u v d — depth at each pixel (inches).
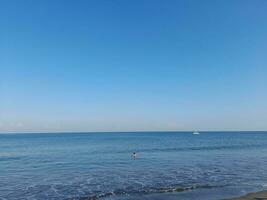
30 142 5521.7
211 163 1947.6
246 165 1836.9
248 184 1213.7
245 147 3666.3
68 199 991.0
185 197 995.3
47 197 1027.3
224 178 1355.8
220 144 4372.5
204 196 1008.9
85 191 1108.5
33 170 1675.7
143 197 1001.5
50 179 1366.9
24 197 1031.6
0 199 1005.8
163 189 1115.3
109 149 3366.1
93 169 1686.8
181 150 3171.8
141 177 1392.7
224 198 970.7
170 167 1748.3
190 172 1540.4
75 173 1540.4
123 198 991.6
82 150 3250.5
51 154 2760.8
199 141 5418.3
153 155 2568.9
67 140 6314.0
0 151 3250.5
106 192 1082.1
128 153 2790.4
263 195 999.0
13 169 1724.9
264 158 2281.0
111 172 1560.0
